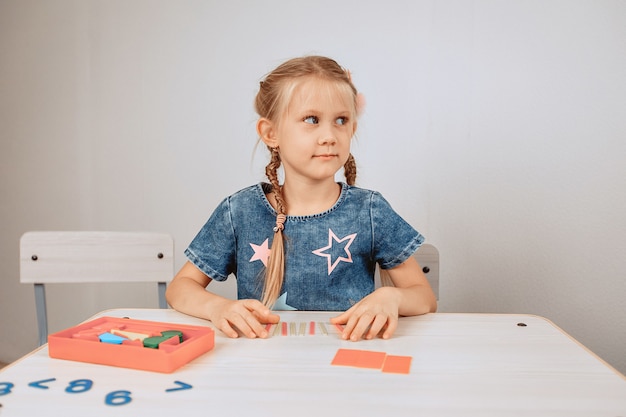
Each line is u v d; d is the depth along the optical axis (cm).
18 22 182
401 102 153
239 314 70
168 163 170
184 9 165
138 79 170
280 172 160
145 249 116
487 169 148
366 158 156
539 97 142
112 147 174
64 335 64
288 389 52
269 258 92
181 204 170
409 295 79
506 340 67
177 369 57
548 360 60
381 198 97
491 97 146
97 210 177
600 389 52
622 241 138
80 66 175
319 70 86
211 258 96
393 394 51
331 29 156
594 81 138
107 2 171
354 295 92
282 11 159
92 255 116
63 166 180
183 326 67
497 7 144
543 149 143
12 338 194
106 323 71
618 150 137
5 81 186
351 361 59
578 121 139
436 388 52
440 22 149
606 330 141
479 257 150
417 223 155
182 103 167
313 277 91
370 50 154
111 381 54
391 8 152
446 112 150
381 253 95
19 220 189
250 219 95
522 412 47
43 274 115
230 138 164
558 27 139
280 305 92
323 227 93
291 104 85
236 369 57
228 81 163
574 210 141
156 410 48
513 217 146
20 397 50
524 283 147
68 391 52
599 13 136
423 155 153
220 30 163
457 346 65
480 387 53
